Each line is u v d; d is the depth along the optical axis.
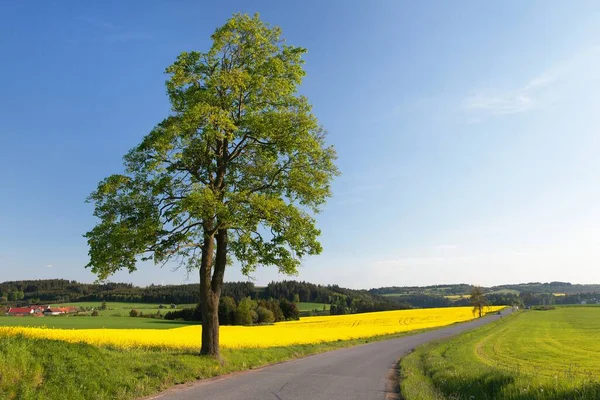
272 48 19.55
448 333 56.41
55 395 9.63
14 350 10.45
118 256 16.62
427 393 13.07
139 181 17.80
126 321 75.31
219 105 18.09
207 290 18.14
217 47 18.41
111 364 12.74
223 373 16.22
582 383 10.64
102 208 17.19
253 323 91.94
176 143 17.94
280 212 17.67
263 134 18.09
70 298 142.38
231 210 16.75
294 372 17.42
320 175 19.02
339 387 14.02
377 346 36.62
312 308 146.75
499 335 53.38
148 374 13.27
